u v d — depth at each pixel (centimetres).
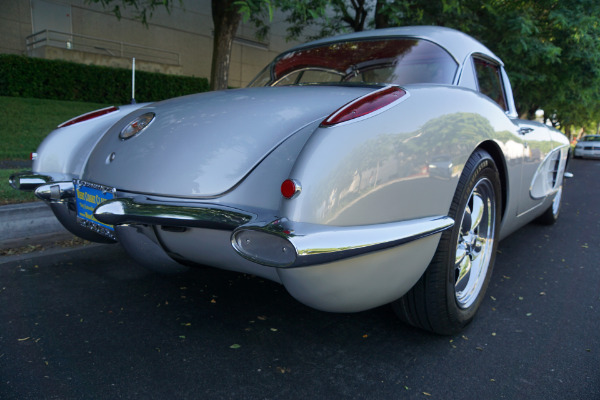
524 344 211
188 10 1669
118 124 222
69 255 316
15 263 296
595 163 1989
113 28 1516
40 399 157
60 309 230
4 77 1142
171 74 1509
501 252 370
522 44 976
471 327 227
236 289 263
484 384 176
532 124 305
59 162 239
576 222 510
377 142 151
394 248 155
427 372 183
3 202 366
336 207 140
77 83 1269
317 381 174
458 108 192
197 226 151
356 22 1190
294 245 127
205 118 190
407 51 250
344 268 147
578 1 1016
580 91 1314
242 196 161
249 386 169
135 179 180
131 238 186
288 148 164
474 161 197
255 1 540
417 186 163
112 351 191
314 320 227
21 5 1352
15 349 189
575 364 194
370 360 191
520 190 271
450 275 191
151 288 262
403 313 204
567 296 275
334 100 184
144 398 160
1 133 865
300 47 294
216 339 204
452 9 882
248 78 1855
